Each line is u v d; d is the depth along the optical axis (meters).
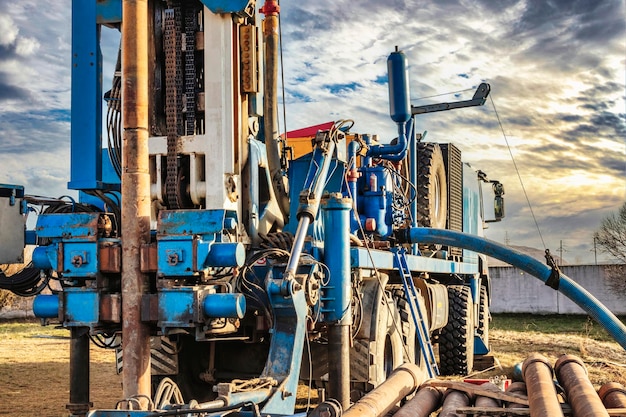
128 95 4.63
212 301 4.51
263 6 6.13
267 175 6.13
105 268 4.62
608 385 4.80
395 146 8.13
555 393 4.23
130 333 4.53
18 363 12.04
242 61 5.62
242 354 6.28
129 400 3.69
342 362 5.75
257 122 6.09
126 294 4.56
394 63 8.12
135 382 4.50
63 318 4.66
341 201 5.88
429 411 4.58
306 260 5.50
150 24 5.59
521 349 14.46
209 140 5.41
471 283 11.69
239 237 5.53
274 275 5.45
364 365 6.32
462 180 11.46
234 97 5.53
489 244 7.59
